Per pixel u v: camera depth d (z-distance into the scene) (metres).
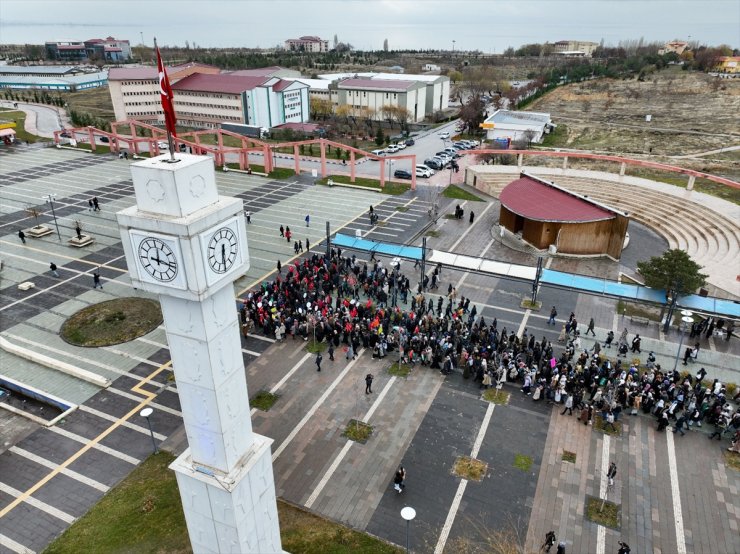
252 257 52.06
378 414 31.20
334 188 75.56
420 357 35.91
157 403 32.22
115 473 27.08
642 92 154.00
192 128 126.69
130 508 24.98
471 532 23.95
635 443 29.00
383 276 45.69
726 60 185.62
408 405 31.98
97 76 197.88
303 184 77.44
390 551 22.97
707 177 62.69
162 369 35.44
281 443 29.02
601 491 26.06
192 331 15.64
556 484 26.48
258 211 65.44
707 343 38.03
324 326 37.53
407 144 105.50
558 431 29.92
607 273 49.00
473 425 30.39
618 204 65.00
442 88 148.12
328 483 26.53
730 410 29.48
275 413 31.22
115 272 49.44
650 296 39.88
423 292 45.22
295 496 25.77
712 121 116.19
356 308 39.88
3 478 26.80
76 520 24.48
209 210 14.86
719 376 34.25
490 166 78.62
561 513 24.91
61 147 99.88
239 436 18.05
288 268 49.62
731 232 52.84
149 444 29.00
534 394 32.03
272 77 125.12
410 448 28.75
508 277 43.25
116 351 37.34
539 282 42.25
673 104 136.88
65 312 42.34
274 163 90.88
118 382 34.09
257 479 18.78
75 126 119.44
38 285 46.81
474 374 34.50
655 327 40.06
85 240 55.12
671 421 30.48
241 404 17.88
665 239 56.53
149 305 43.41
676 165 84.12
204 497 18.11
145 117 134.62
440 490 26.14
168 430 30.02
